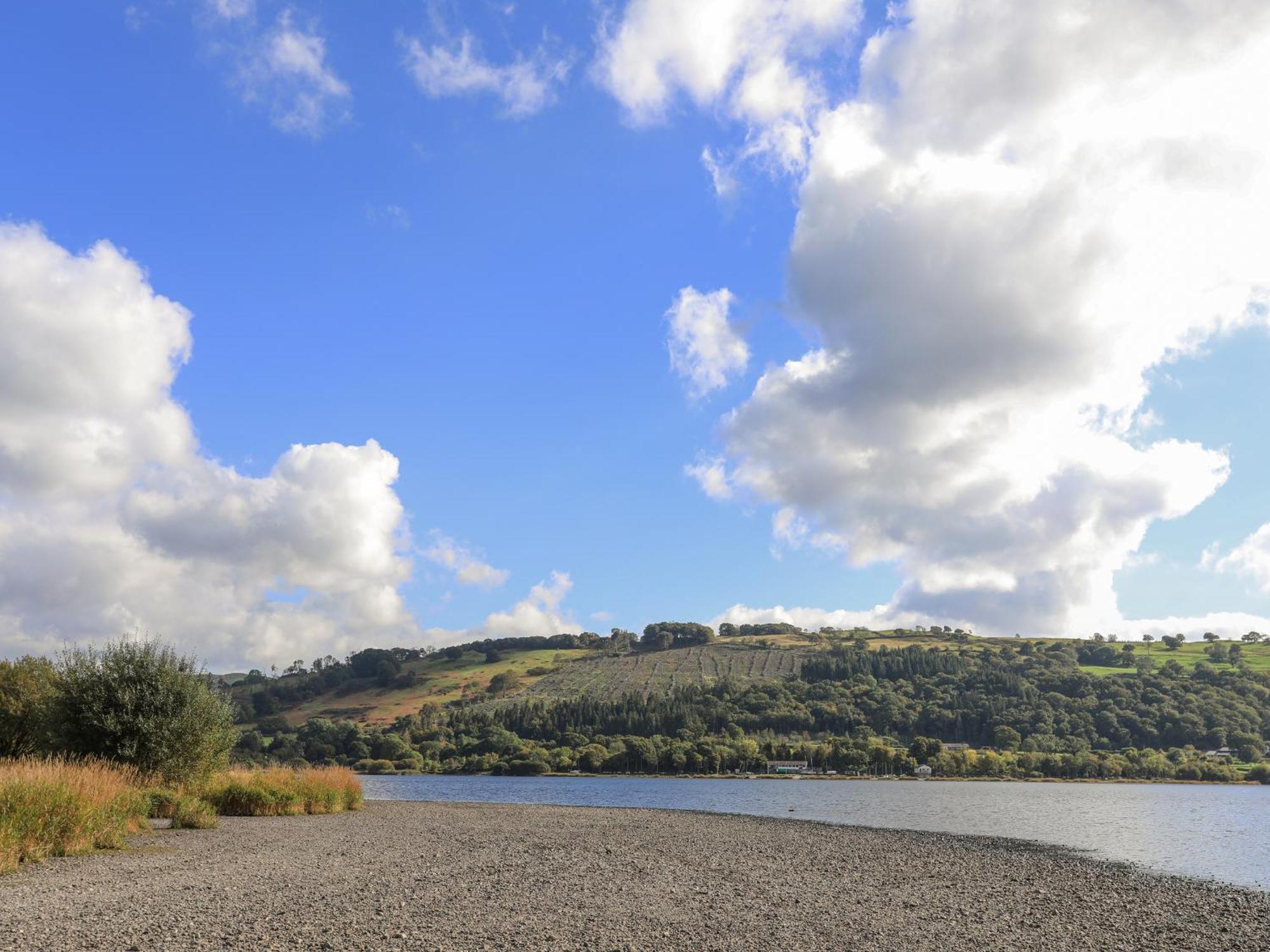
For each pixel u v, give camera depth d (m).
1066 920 17.69
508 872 21.42
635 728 188.88
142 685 33.75
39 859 19.98
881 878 23.25
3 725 36.41
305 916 14.50
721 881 21.25
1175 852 36.41
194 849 23.77
